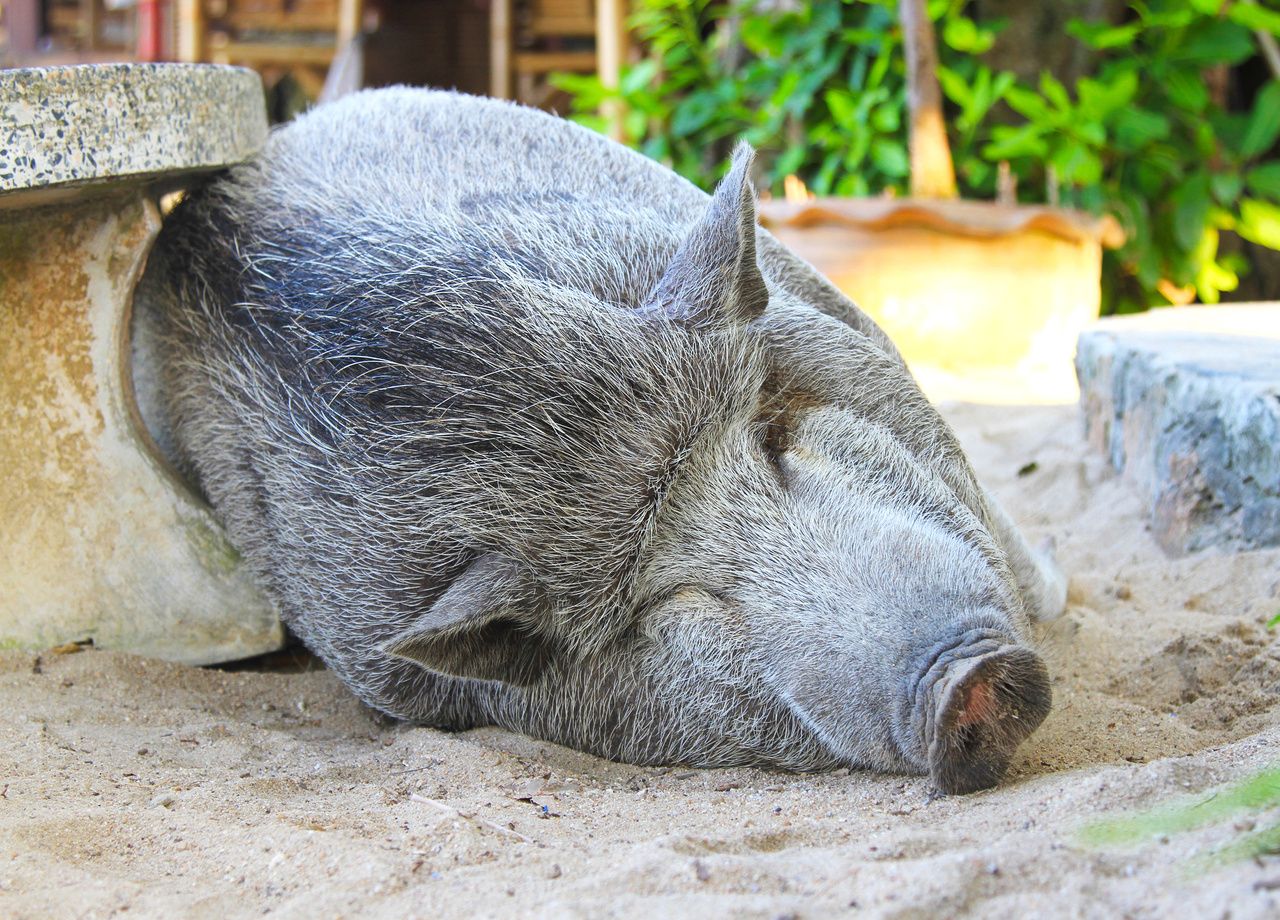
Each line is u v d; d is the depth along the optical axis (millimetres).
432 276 1364
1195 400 1651
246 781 1266
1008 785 1222
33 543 1512
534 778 1288
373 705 1421
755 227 1345
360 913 1084
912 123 2594
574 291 1328
